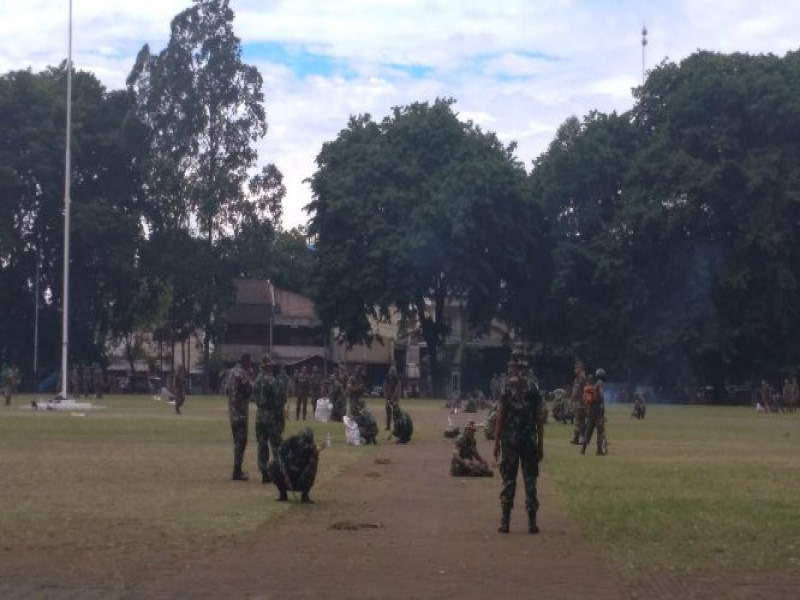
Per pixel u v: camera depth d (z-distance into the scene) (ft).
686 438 116.57
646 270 248.11
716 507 55.26
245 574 37.50
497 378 189.78
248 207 271.90
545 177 263.70
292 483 56.34
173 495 58.44
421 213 242.78
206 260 267.80
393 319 330.34
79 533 45.47
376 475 71.51
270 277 349.82
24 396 230.07
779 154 230.27
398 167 252.42
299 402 146.92
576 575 37.70
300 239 365.40
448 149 256.32
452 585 35.88
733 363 247.70
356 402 103.55
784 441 111.86
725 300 242.37
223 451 88.53
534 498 47.57
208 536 45.19
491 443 102.53
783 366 235.61
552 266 264.72
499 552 42.22
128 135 265.75
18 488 61.11
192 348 341.41
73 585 35.47
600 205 265.13
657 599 33.83
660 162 238.89
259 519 50.06
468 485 66.13
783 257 232.53
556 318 268.82
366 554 41.52
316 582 36.24
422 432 121.08
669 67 254.06
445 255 244.83
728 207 236.84
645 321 247.70
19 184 246.68
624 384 256.93
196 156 272.72
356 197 252.62
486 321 269.44
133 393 284.00
